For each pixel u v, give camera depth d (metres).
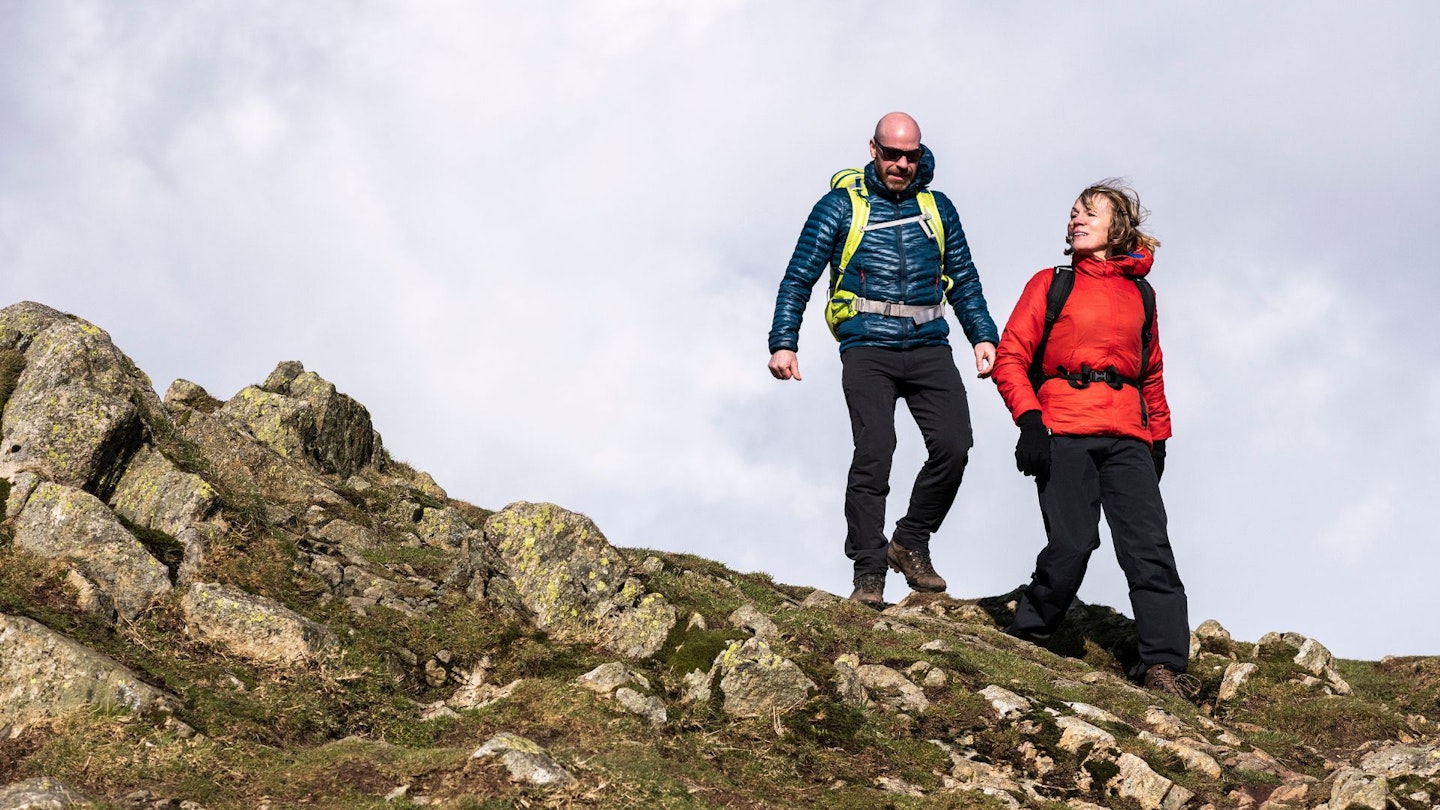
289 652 6.27
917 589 10.30
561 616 7.36
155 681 5.71
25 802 4.53
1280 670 8.56
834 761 6.21
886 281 9.71
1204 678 8.86
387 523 8.77
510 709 6.20
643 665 7.04
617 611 7.41
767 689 6.66
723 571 10.41
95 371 7.57
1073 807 6.04
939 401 9.78
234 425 9.02
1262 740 7.42
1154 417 9.24
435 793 5.00
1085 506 8.88
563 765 5.30
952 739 6.76
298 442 9.44
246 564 6.94
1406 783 6.18
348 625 6.77
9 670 5.51
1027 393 8.90
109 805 4.66
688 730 6.30
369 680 6.27
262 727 5.61
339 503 8.68
